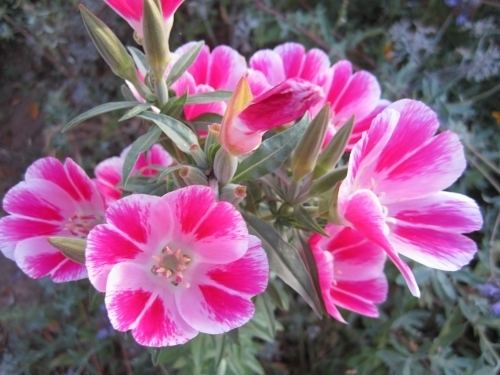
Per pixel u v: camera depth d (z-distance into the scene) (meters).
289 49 0.17
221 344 0.20
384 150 0.13
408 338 0.29
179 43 0.37
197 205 0.12
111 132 0.34
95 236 0.12
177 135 0.14
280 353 0.31
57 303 0.29
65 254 0.13
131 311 0.12
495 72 0.30
